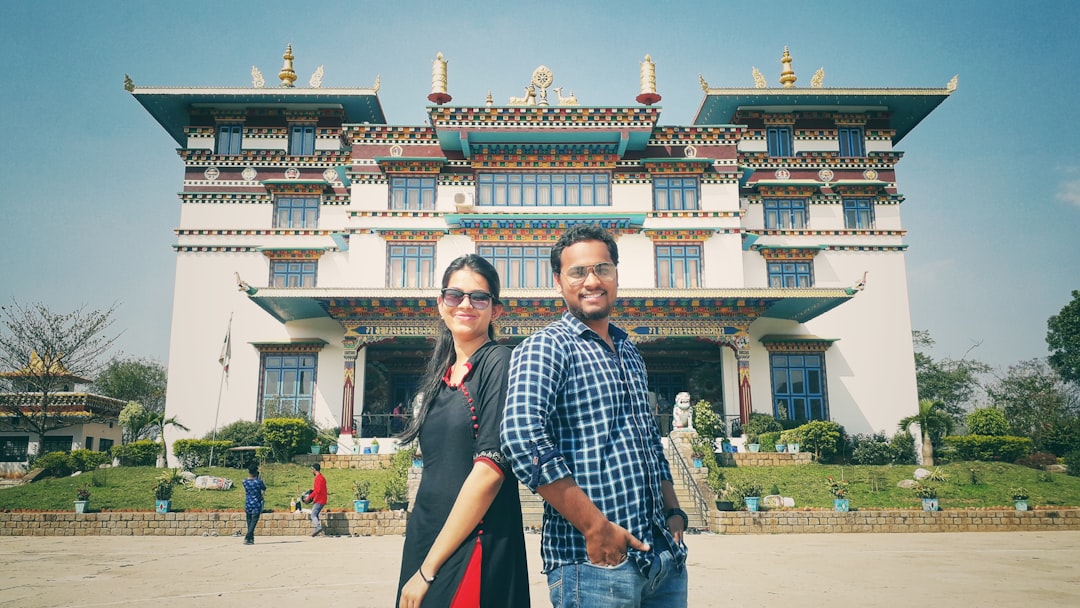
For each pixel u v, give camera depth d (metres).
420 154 29.44
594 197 29.02
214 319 28.86
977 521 17.59
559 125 28.05
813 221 30.69
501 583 2.92
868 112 31.66
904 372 29.14
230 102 30.86
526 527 16.84
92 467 26.64
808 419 28.48
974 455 24.91
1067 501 18.95
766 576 9.95
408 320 26.38
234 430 25.66
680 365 31.09
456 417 3.21
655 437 3.27
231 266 29.45
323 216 30.23
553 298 25.52
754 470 22.70
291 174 30.58
